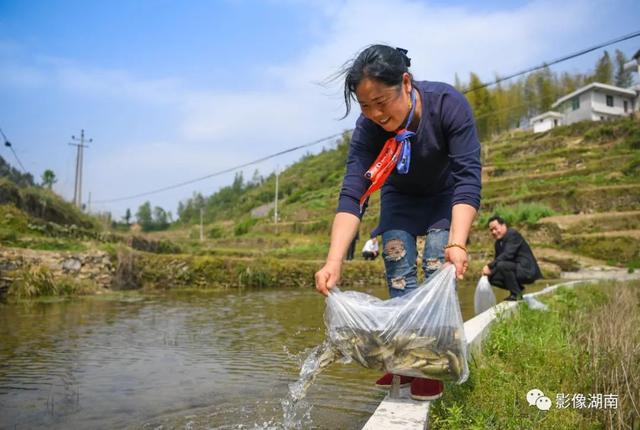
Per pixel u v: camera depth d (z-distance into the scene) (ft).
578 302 23.38
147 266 41.11
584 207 83.82
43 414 10.09
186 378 12.91
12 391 11.70
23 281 32.35
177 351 16.44
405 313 7.19
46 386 12.16
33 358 15.28
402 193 8.93
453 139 7.71
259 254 67.82
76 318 24.04
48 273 33.73
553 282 47.11
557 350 11.98
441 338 7.13
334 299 7.55
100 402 10.86
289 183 272.31
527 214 78.38
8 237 37.78
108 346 17.25
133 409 10.39
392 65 7.13
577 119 165.27
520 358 11.39
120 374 13.35
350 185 8.30
